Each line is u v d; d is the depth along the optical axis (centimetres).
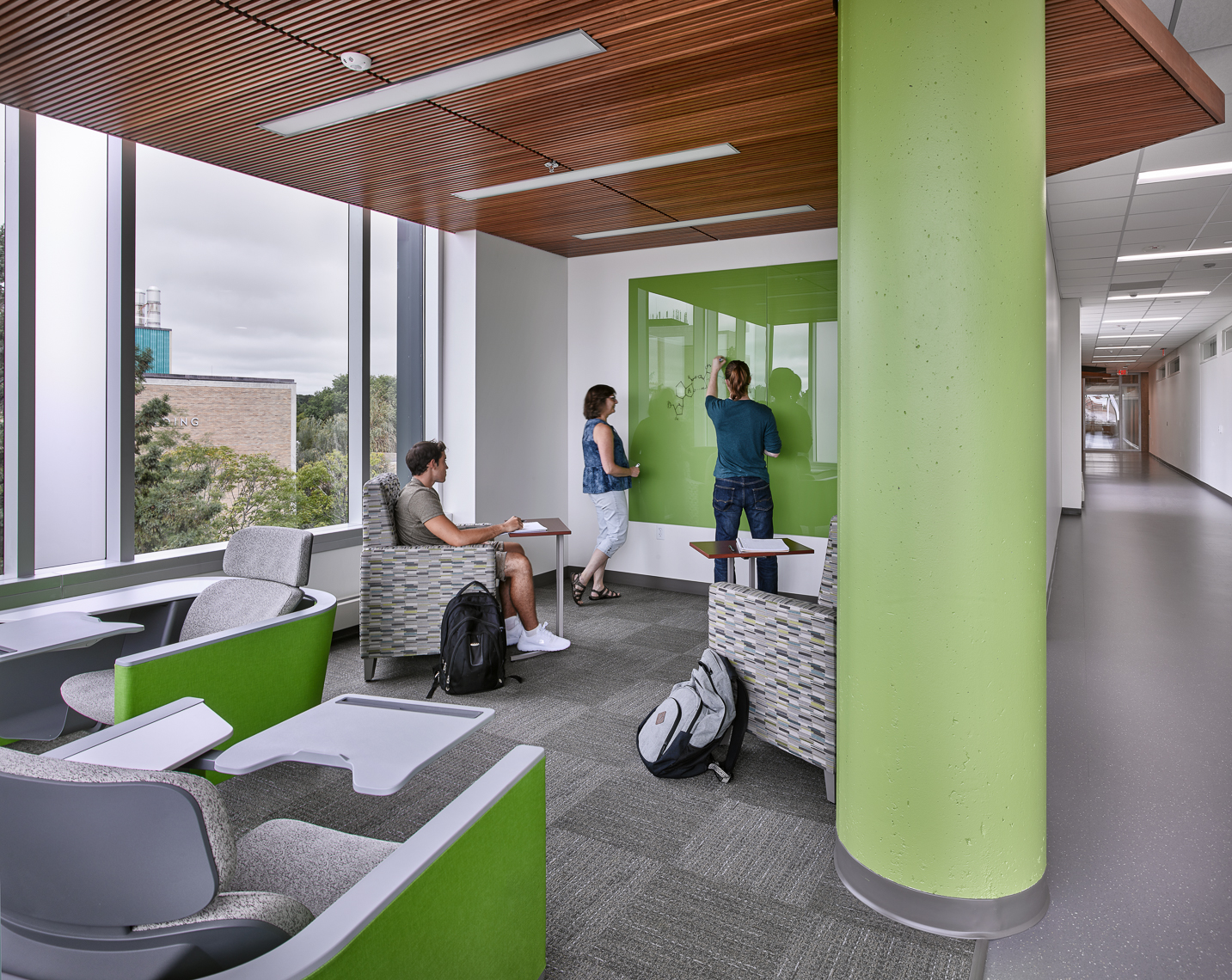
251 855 163
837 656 233
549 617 541
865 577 213
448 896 137
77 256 369
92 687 274
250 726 281
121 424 381
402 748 156
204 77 301
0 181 334
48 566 364
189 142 376
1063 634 509
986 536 197
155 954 106
